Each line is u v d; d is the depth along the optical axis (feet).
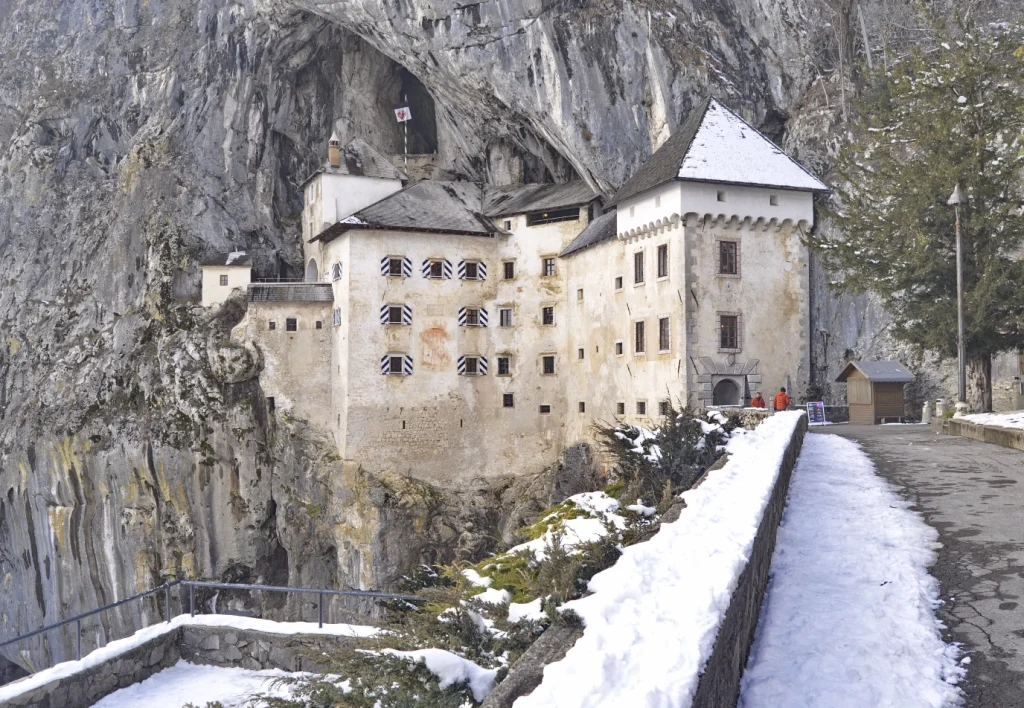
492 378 160.15
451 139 193.57
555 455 155.33
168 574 161.79
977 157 91.71
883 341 124.67
